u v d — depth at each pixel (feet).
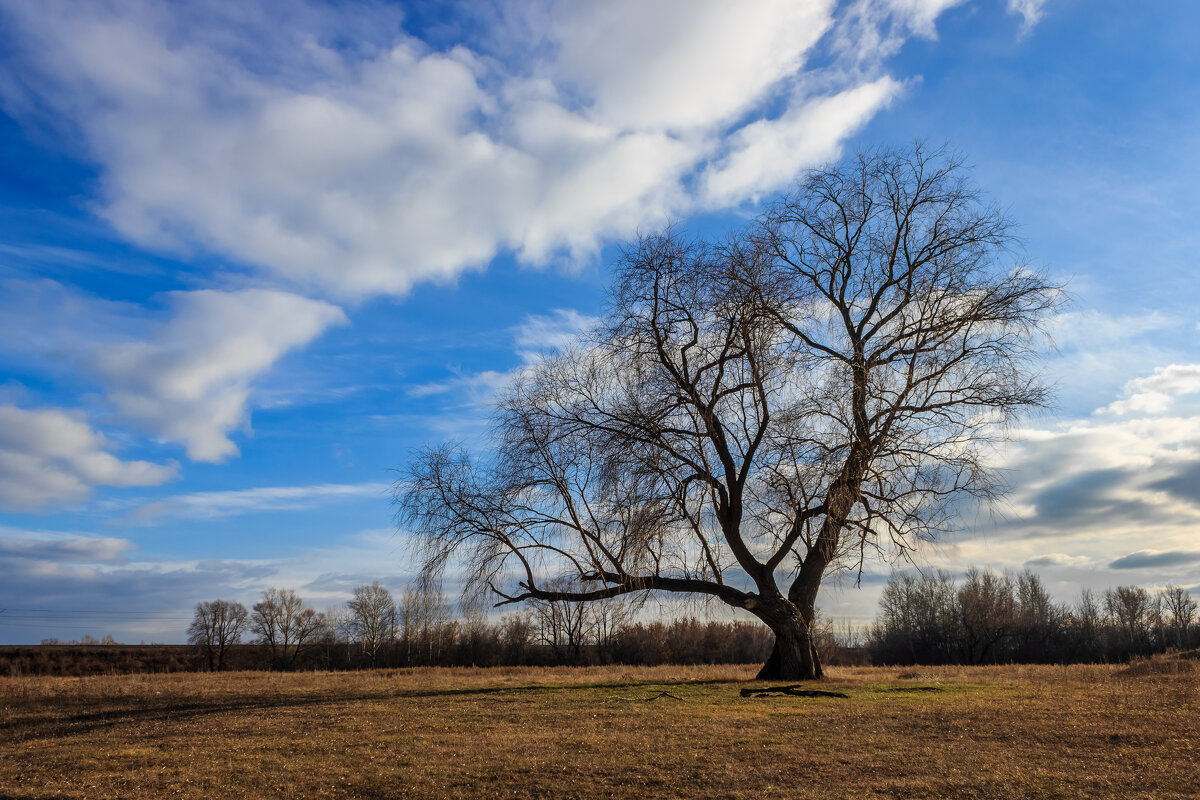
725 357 72.13
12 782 34.60
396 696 67.21
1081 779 31.12
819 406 67.92
